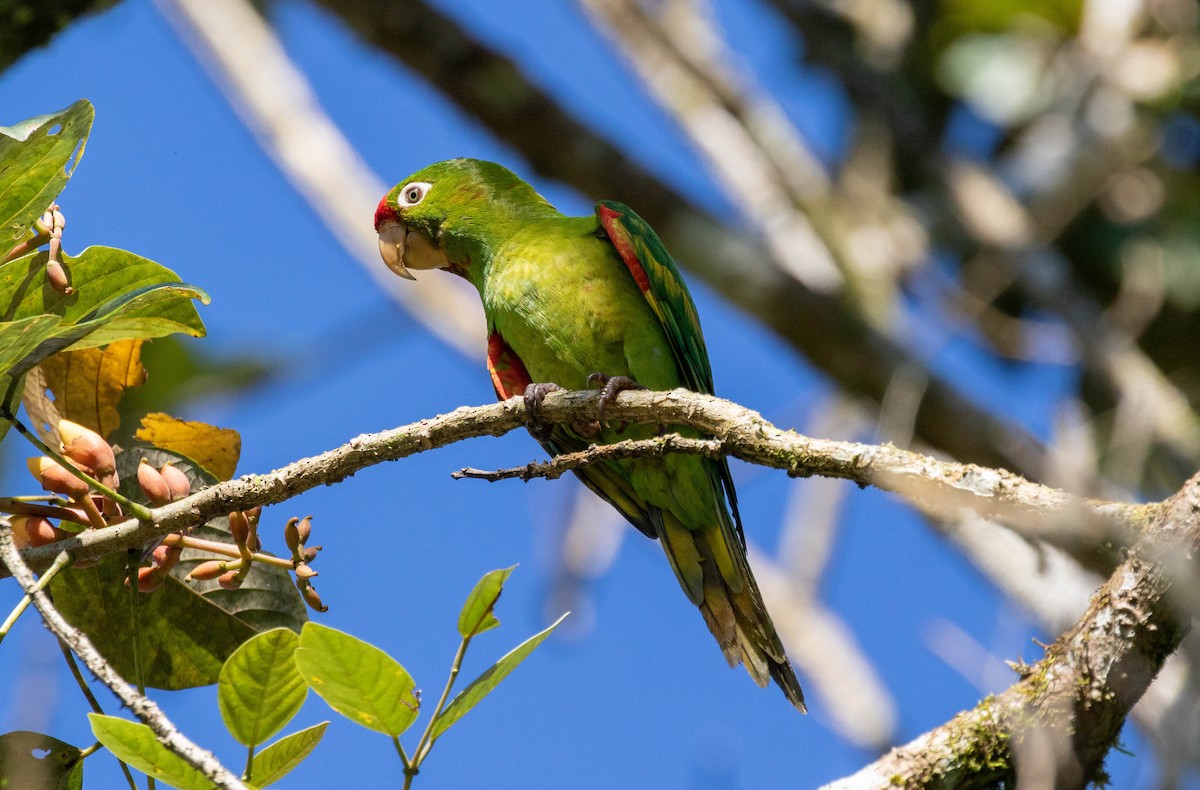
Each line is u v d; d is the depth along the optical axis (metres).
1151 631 5.50
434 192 10.81
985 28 14.70
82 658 5.07
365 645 5.18
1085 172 13.84
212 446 7.04
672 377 9.77
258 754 5.49
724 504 9.34
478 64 14.55
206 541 6.41
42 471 6.27
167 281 6.45
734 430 6.21
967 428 13.11
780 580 13.38
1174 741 5.32
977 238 14.00
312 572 6.36
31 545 6.25
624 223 9.63
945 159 14.59
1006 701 5.83
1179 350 13.99
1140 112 13.91
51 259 6.17
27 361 5.92
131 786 5.49
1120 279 14.14
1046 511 5.40
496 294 10.00
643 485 9.36
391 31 14.38
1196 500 5.25
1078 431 11.80
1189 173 14.08
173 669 6.91
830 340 14.36
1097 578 8.55
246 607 6.88
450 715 5.44
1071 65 14.34
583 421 8.16
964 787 5.82
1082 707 5.64
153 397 12.45
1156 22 14.10
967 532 9.03
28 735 6.02
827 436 15.15
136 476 6.79
